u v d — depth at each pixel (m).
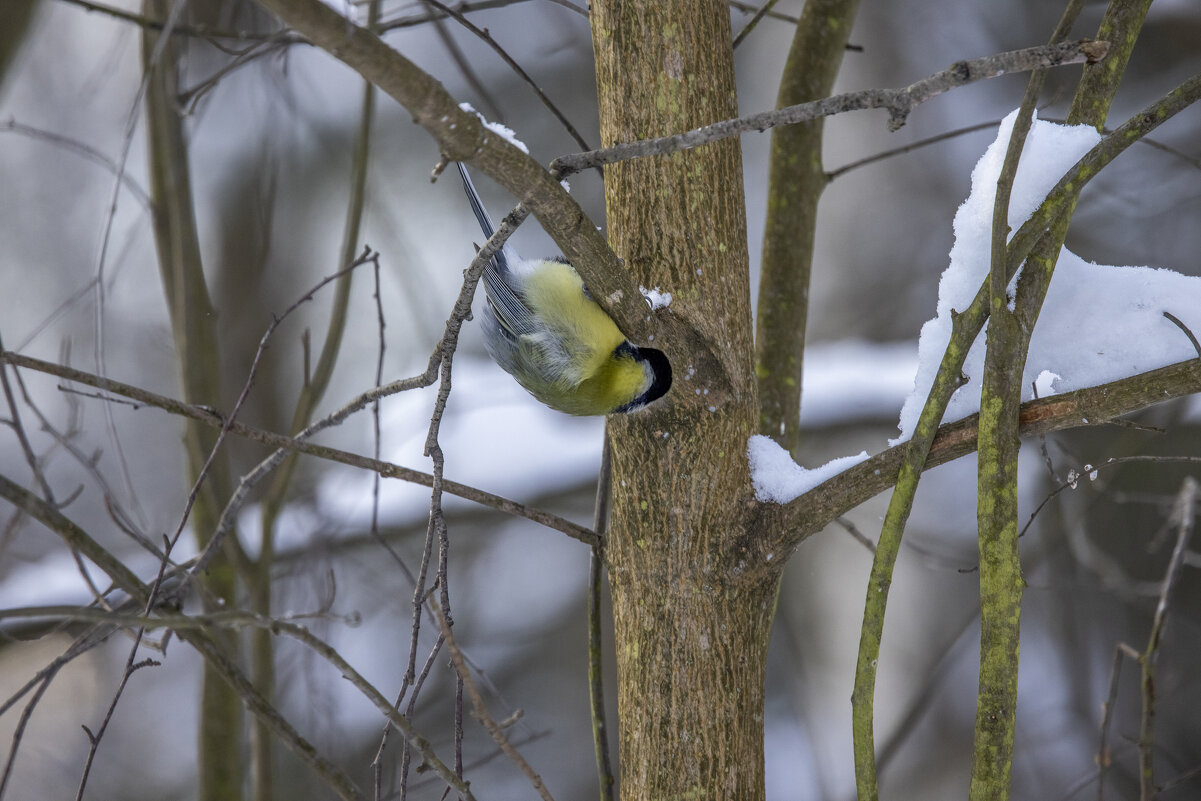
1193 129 14.69
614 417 5.07
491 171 3.90
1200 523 12.47
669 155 4.93
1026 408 4.46
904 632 14.70
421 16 7.54
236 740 8.30
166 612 5.27
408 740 4.09
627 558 5.01
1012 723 4.29
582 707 16.55
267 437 5.02
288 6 3.13
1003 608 4.29
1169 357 4.43
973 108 16.84
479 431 13.37
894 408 12.30
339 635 13.48
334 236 17.42
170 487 17.48
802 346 6.51
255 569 8.45
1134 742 6.37
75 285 17.53
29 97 17.30
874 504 14.98
